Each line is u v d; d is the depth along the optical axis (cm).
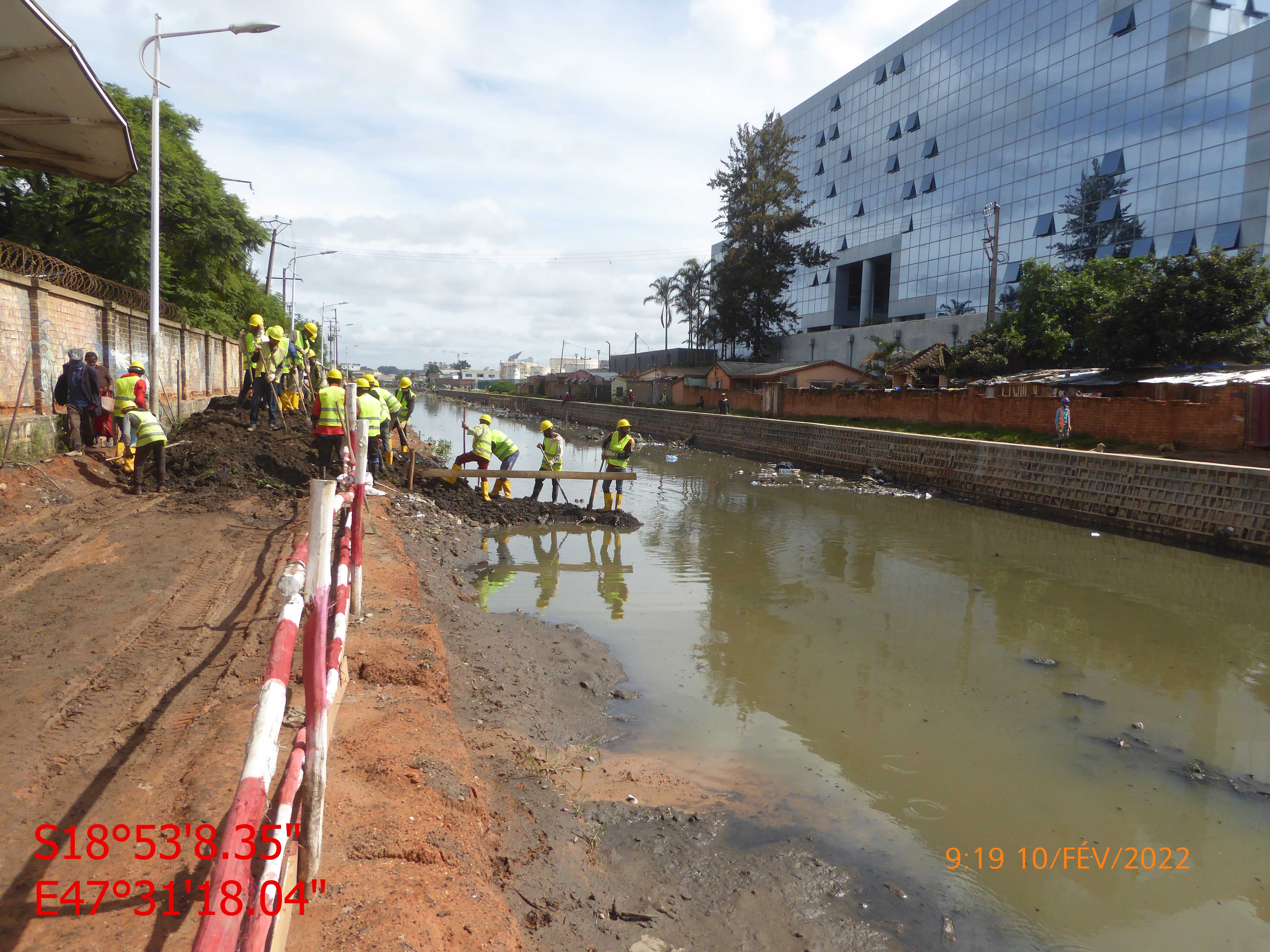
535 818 455
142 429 1033
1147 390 2269
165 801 331
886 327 5059
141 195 2012
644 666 777
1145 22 3606
